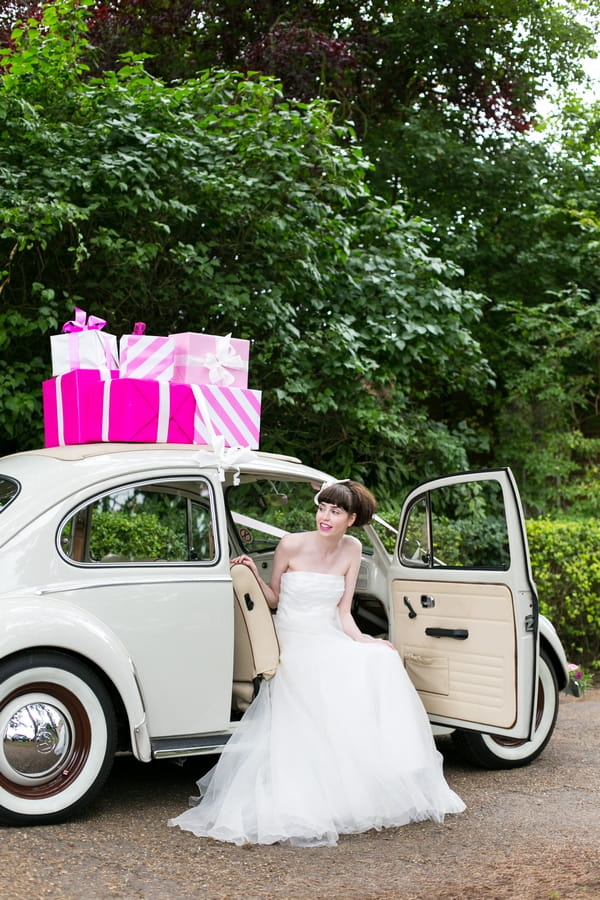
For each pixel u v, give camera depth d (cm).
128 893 322
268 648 438
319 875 348
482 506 930
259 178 795
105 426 461
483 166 1286
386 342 882
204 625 429
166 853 367
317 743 413
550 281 1303
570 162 1355
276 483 540
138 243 758
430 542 508
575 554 843
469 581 479
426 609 503
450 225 1282
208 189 777
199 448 468
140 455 446
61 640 385
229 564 446
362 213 1027
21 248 684
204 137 792
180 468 445
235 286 798
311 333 853
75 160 729
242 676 447
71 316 782
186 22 1155
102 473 430
